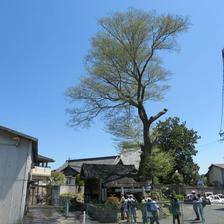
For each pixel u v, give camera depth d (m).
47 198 37.16
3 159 17.02
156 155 32.00
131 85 30.28
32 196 36.66
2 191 16.69
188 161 57.81
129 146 31.53
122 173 31.91
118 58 28.19
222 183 64.38
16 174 17.08
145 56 29.14
